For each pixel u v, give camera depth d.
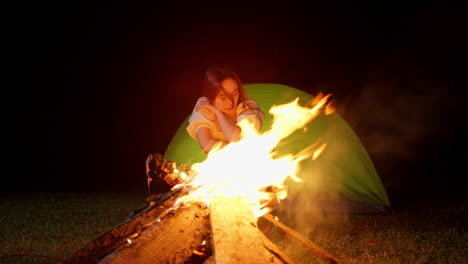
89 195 10.34
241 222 2.82
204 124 3.43
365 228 6.36
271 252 2.58
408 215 7.45
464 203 8.70
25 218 6.96
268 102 8.56
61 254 4.75
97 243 3.18
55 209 8.02
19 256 4.62
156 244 2.85
